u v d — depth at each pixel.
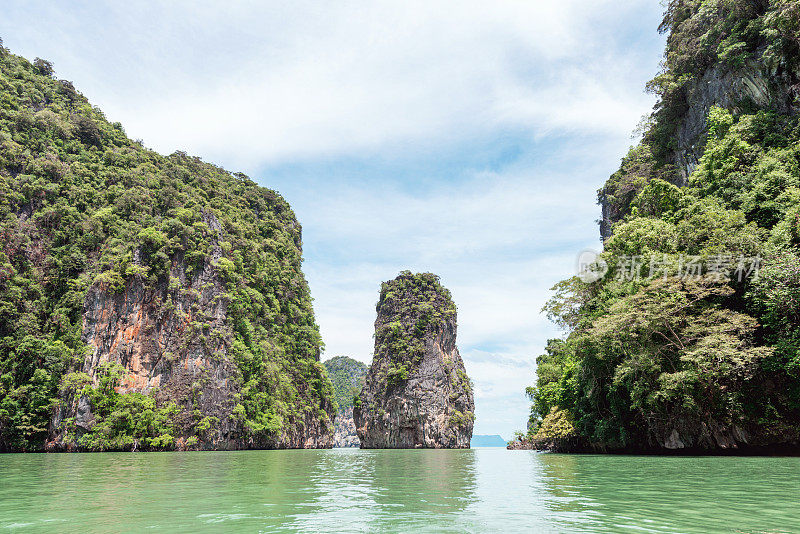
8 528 7.43
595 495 10.40
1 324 53.69
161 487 13.27
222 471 19.75
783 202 23.53
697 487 11.27
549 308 30.91
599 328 24.52
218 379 59.31
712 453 23.73
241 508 9.34
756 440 23.53
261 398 65.00
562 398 35.78
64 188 64.50
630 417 26.92
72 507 9.51
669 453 25.30
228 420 58.41
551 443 40.19
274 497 11.03
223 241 72.56
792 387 21.69
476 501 10.08
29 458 33.03
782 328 21.08
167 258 60.44
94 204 65.62
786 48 29.02
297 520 7.98
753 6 32.00
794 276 19.66
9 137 63.97
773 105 30.11
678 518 7.61
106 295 56.34
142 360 55.81
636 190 43.81
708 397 23.02
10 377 50.81
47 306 57.62
